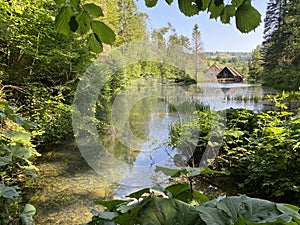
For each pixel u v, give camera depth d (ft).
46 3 13.28
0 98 11.64
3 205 3.82
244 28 1.92
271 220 1.67
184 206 1.99
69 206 8.69
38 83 14.67
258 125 11.07
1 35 12.83
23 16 12.75
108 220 1.96
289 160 8.57
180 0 2.10
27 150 3.98
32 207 3.59
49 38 14.47
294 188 7.88
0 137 4.32
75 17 2.41
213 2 2.01
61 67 16.43
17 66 14.78
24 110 13.26
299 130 8.41
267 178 8.86
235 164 10.59
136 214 1.94
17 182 9.67
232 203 1.88
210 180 9.82
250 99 28.68
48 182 10.43
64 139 15.03
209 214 1.76
